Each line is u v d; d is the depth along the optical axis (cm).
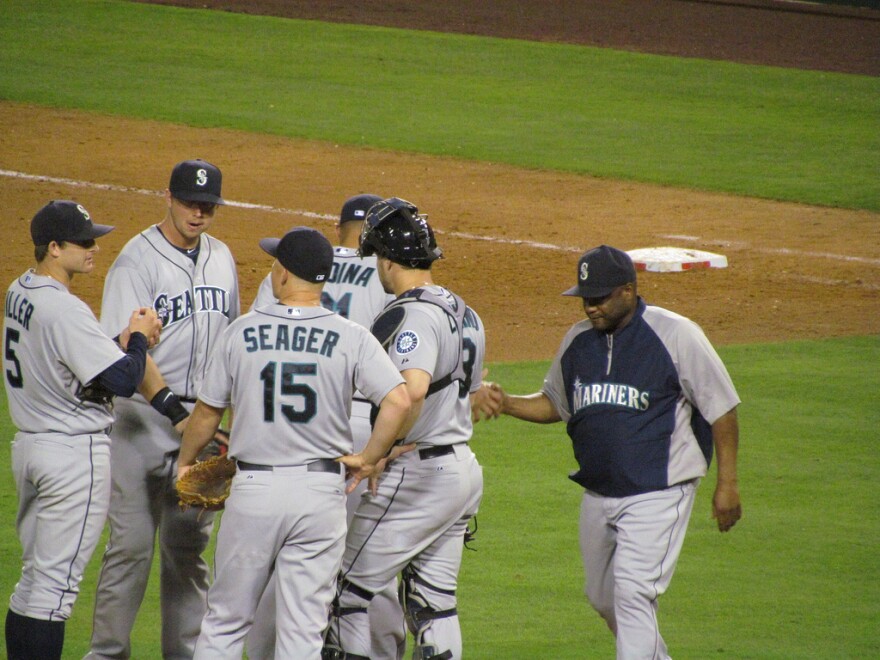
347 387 1728
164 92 8481
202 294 2047
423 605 1916
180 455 1819
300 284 1759
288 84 8962
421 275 1886
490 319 4419
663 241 5691
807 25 12219
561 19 12044
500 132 7938
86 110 7862
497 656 2095
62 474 1827
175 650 2075
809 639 2167
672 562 1855
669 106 8881
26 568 1872
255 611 1748
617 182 6838
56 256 1866
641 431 1850
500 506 2811
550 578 2453
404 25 11350
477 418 2033
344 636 1864
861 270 5244
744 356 3975
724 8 12912
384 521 1855
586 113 8581
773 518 2755
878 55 10969
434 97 8838
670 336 1855
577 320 4425
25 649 1816
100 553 2592
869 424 3328
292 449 1712
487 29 11394
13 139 7038
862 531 2680
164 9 11175
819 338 4225
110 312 1983
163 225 2047
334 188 6419
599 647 2142
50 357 1812
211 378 1750
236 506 1711
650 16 12381
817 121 8531
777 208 6369
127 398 1961
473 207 6191
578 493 2898
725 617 2270
